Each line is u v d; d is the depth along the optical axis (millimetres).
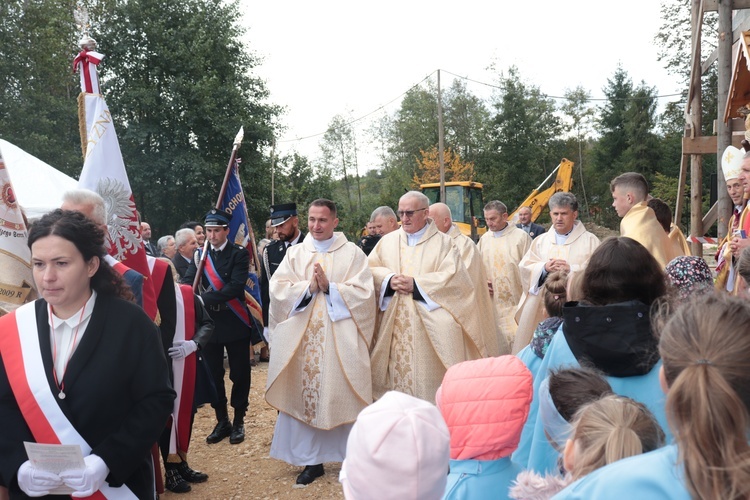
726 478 1160
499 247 8055
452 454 2297
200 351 5871
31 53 21609
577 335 2496
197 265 6754
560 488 1829
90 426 2430
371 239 7949
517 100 52281
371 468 1605
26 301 3611
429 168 46812
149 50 24844
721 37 8516
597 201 60875
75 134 23688
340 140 59969
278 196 29578
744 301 1313
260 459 5684
